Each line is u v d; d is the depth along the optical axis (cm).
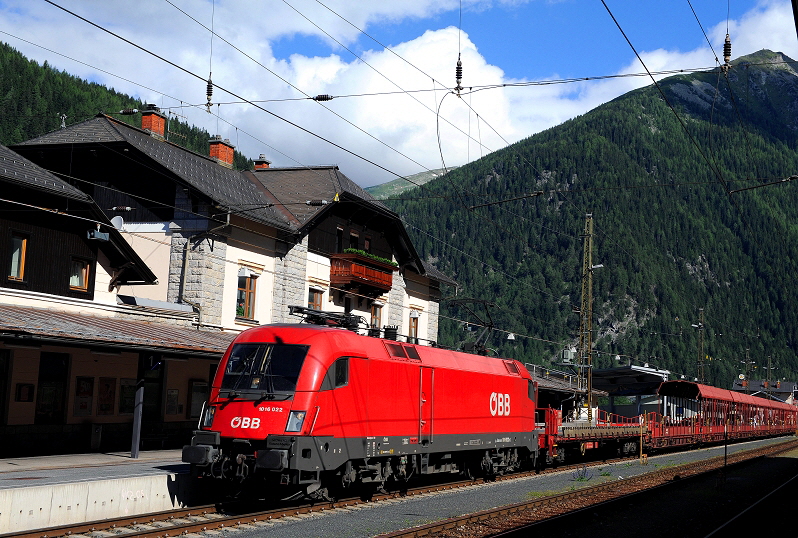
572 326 14750
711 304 17225
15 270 2286
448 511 1675
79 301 2427
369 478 1814
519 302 15325
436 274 4603
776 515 1856
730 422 5109
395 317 4153
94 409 2511
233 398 1603
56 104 10819
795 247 18738
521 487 2211
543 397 4734
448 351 2252
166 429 2792
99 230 2477
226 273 3098
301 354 1636
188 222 3045
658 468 3066
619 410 5706
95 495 1369
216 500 1662
